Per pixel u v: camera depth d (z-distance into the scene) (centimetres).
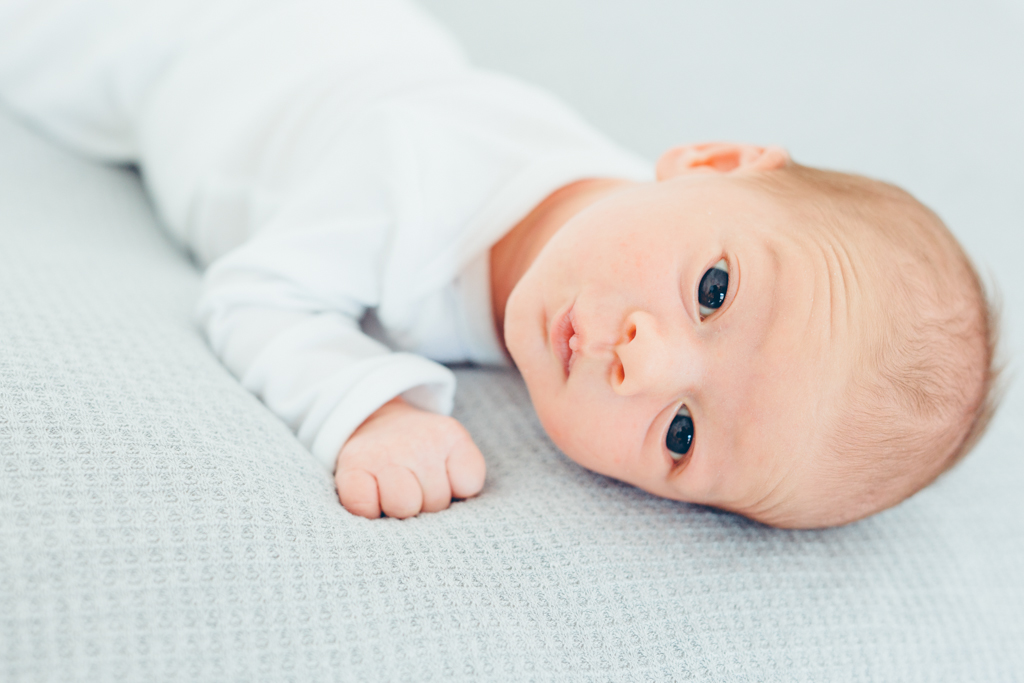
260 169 117
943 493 97
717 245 81
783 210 86
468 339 104
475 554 69
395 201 94
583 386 81
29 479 58
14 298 73
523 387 103
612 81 173
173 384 72
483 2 186
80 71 131
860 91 184
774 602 76
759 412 78
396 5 144
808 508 83
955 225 153
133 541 57
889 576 84
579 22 186
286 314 91
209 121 123
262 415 77
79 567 54
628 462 83
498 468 86
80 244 98
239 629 56
